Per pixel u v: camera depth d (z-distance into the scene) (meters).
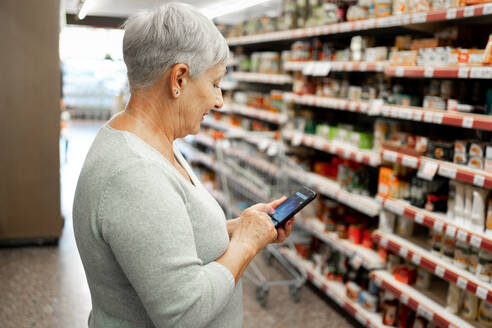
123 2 2.68
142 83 1.07
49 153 4.36
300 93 4.18
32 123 4.28
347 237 3.57
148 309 0.95
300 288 3.90
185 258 0.96
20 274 3.85
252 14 5.82
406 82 3.25
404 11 2.88
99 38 4.92
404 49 3.08
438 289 2.91
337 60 3.73
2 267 3.97
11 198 4.35
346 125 3.68
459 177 2.44
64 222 5.16
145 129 1.08
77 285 3.71
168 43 1.02
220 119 6.61
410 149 2.82
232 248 1.15
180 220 0.97
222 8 3.87
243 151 5.10
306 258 4.05
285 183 4.01
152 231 0.93
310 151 4.52
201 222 1.10
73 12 4.12
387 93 3.17
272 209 1.46
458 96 2.70
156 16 1.03
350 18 3.42
